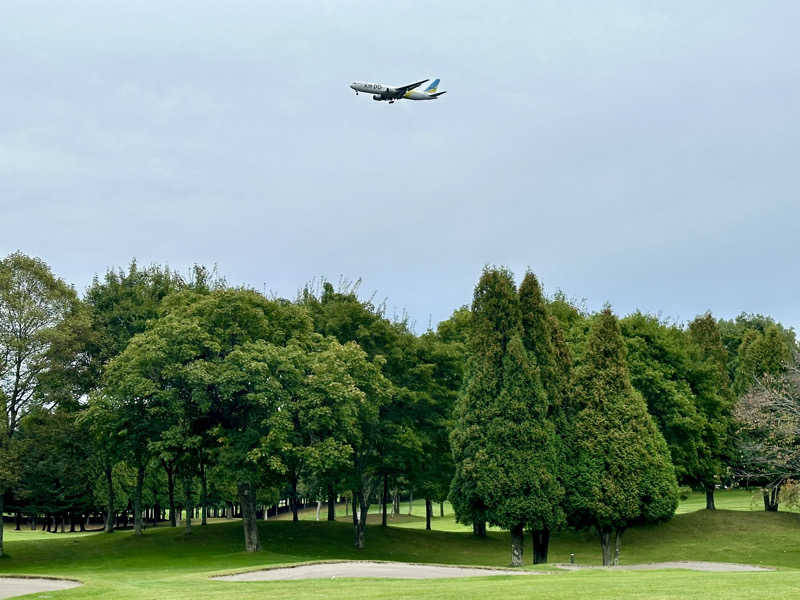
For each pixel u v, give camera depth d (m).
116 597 22.67
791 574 25.45
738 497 77.25
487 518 38.25
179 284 55.12
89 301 51.94
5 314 42.44
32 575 31.42
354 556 43.50
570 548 49.31
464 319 59.56
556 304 60.53
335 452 38.62
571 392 39.97
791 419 40.22
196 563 37.78
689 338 62.03
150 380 39.50
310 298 54.22
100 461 51.56
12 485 40.31
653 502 37.88
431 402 47.81
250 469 39.41
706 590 19.55
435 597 19.95
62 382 44.16
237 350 39.88
